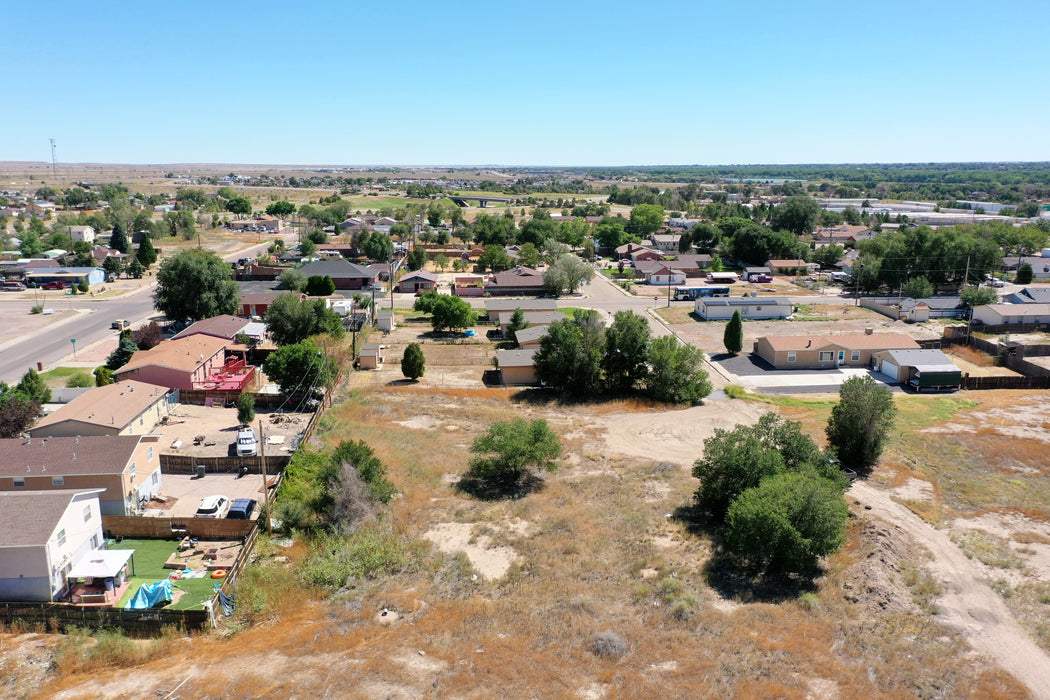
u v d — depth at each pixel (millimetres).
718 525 41469
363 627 31047
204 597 34000
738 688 25828
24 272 124500
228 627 31391
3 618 31234
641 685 25922
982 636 29891
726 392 70750
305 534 40406
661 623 30703
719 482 42219
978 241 128500
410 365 73812
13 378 71062
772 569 35875
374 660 27859
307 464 48750
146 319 98938
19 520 33812
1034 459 51625
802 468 41000
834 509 35500
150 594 33219
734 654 28219
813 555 34625
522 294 125938
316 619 32094
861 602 32719
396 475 48188
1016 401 66625
